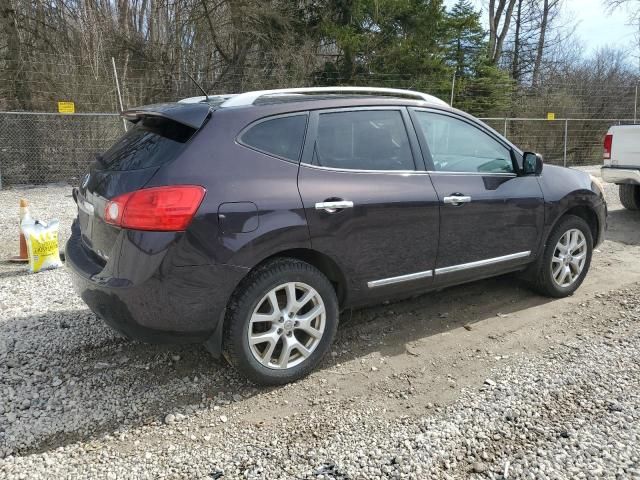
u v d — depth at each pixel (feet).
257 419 10.05
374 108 12.35
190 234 9.56
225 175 10.02
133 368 11.78
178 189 9.52
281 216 10.41
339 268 11.43
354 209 11.33
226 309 10.28
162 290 9.55
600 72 71.00
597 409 10.31
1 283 16.96
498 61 90.58
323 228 10.94
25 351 12.36
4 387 10.88
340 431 9.70
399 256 12.25
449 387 11.17
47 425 9.73
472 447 9.23
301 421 9.99
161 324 9.77
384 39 59.00
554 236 15.42
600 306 15.51
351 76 57.31
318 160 11.26
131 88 47.21
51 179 42.01
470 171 13.69
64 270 18.33
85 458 8.92
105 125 42.93
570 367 11.92
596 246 17.24
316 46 56.85
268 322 10.77
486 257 13.89
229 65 55.31
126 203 9.52
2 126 39.96
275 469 8.70
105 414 10.12
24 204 19.45
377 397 10.80
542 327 14.07
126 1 52.47
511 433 9.61
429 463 8.84
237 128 10.45
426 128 13.12
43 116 40.93
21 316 14.32
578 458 8.91
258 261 10.27
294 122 11.15
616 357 12.38
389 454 9.06
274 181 10.51
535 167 14.35
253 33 52.95
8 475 8.46
